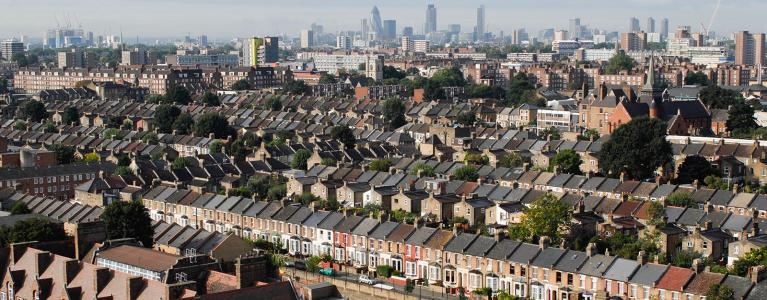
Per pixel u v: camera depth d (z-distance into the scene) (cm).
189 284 14875
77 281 15712
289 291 14875
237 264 15612
